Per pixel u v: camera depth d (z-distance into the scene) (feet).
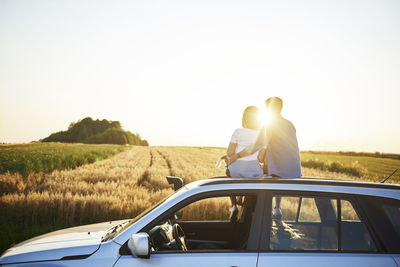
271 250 8.88
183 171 70.28
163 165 99.66
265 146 13.29
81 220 26.43
